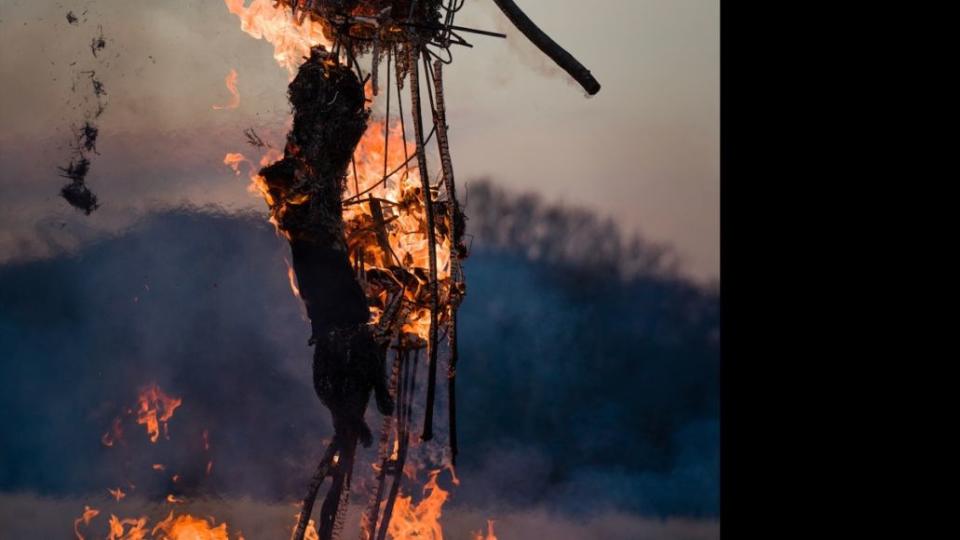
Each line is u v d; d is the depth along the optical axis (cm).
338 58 446
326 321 432
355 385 432
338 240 433
